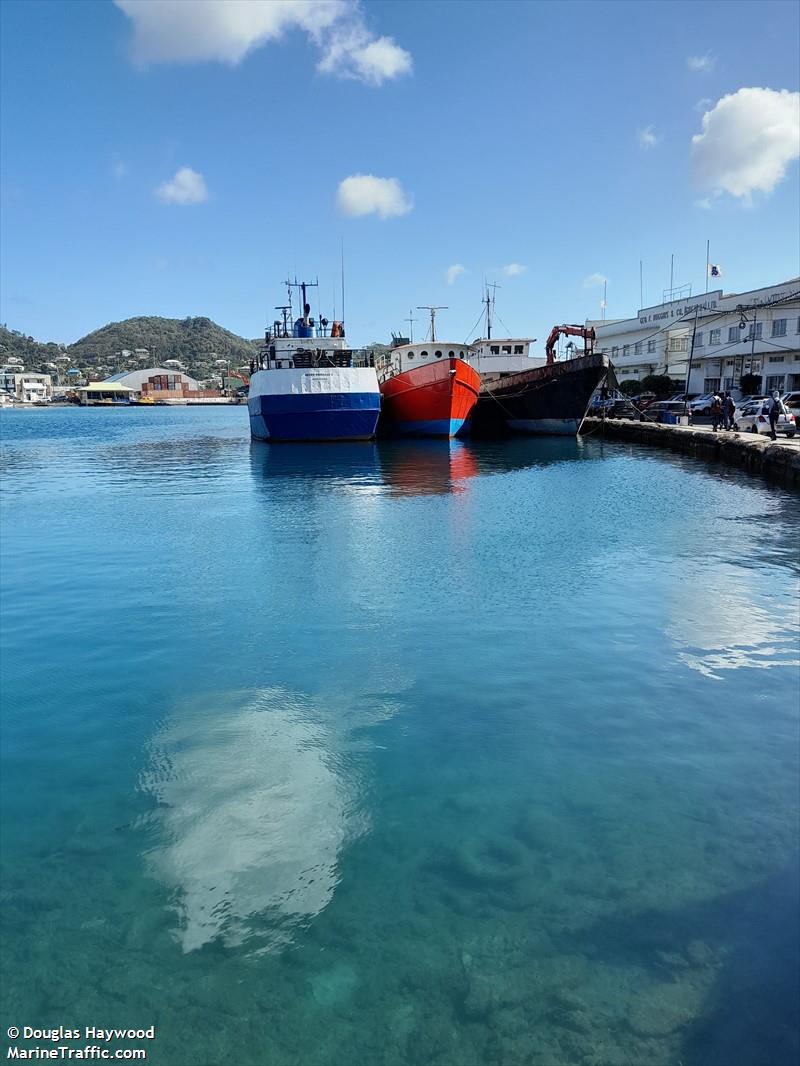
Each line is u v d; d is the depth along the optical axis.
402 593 9.57
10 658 7.45
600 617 8.45
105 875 3.99
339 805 4.66
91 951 3.44
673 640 7.65
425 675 6.83
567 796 4.70
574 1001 3.09
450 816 4.50
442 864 4.03
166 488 21.38
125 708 6.23
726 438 25.23
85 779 5.05
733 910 3.60
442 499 18.05
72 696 6.50
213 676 6.91
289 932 3.54
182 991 3.21
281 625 8.38
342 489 20.27
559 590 9.57
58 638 8.05
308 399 32.75
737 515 15.18
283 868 4.03
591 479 21.86
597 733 5.60
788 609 8.62
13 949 3.46
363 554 11.91
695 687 6.44
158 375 186.62
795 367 47.69
